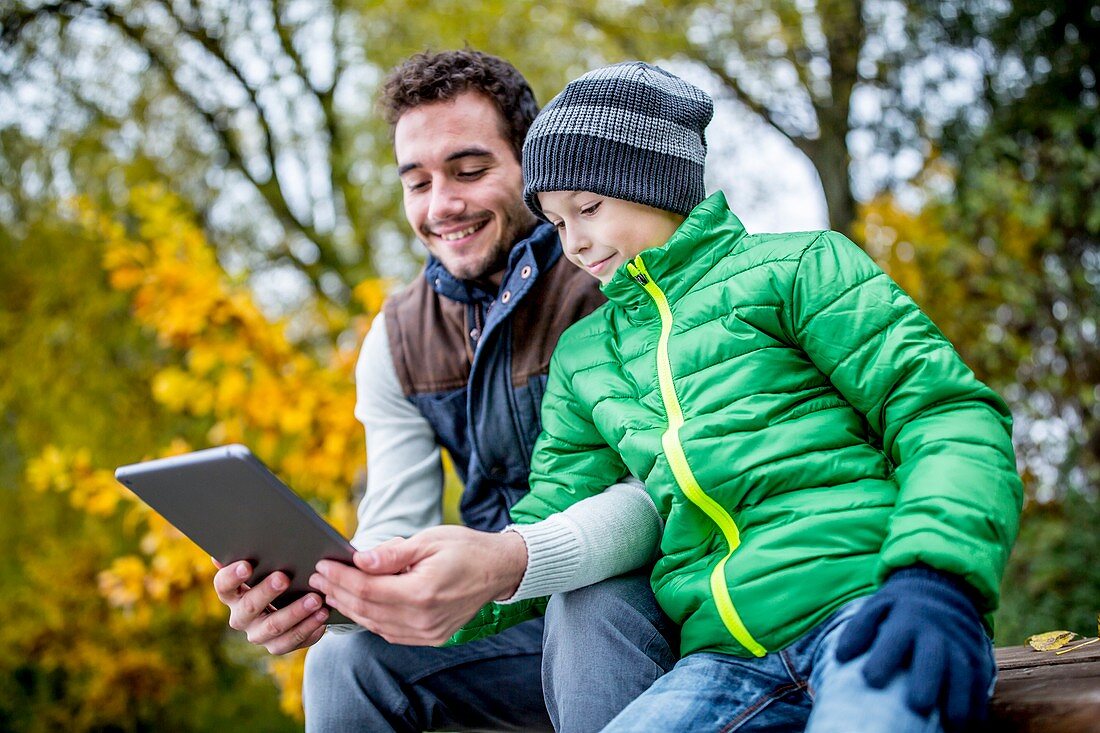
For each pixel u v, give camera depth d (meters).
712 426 1.43
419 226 1.92
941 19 4.92
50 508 7.54
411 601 1.30
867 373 1.38
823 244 1.49
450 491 3.81
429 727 1.84
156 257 3.85
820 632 1.30
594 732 1.45
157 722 8.22
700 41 5.73
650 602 1.53
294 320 5.27
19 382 7.25
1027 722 1.19
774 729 1.33
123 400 7.17
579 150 1.58
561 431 1.66
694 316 1.53
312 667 1.80
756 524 1.40
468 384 1.89
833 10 5.28
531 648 1.84
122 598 3.71
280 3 6.56
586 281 1.88
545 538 1.44
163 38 6.79
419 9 5.66
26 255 7.45
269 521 1.30
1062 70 4.69
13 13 6.47
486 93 1.90
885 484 1.37
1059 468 4.52
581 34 5.69
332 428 3.72
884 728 1.05
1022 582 4.20
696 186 1.64
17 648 7.63
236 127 7.12
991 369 4.61
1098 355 4.51
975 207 4.54
